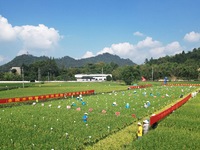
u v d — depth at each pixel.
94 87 134.25
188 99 74.38
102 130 35.94
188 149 28.47
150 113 51.44
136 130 37.06
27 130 35.84
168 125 39.94
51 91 107.50
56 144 29.56
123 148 29.56
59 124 39.50
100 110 53.12
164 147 28.73
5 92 102.06
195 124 40.34
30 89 118.69
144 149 28.12
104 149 28.91
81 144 29.81
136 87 127.50
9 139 31.47
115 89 118.88
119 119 43.56
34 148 28.25
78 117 45.19
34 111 52.12
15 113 49.88
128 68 165.62
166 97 80.81
